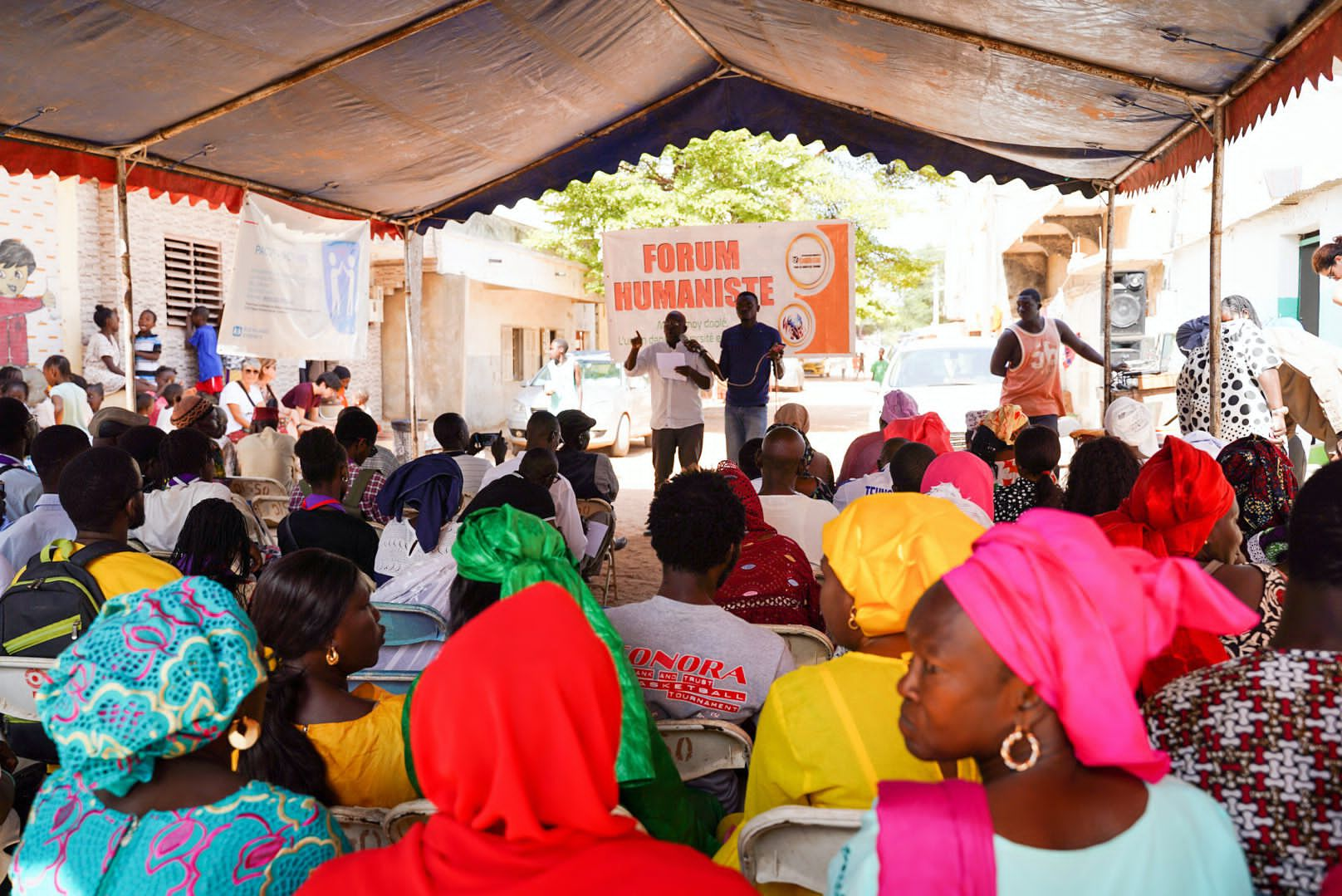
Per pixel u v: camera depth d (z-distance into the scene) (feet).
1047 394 28.84
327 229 29.73
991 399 37.58
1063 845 4.23
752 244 36.24
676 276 36.65
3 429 16.66
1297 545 5.87
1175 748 5.44
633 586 24.70
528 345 81.30
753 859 6.73
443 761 4.38
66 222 39.73
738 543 9.57
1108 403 30.27
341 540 14.84
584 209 71.67
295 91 21.20
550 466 17.52
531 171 31.17
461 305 67.36
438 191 30.58
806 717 6.72
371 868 4.54
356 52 19.94
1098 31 16.39
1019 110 23.08
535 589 4.74
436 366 68.08
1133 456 13.02
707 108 29.78
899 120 28.60
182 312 46.19
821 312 36.19
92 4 15.65
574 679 4.37
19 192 37.78
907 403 24.13
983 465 13.61
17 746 10.62
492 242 70.49
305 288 28.91
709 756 8.73
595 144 30.66
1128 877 4.20
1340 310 36.32
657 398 32.89
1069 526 4.45
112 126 20.77
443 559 12.66
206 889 5.37
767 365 32.09
